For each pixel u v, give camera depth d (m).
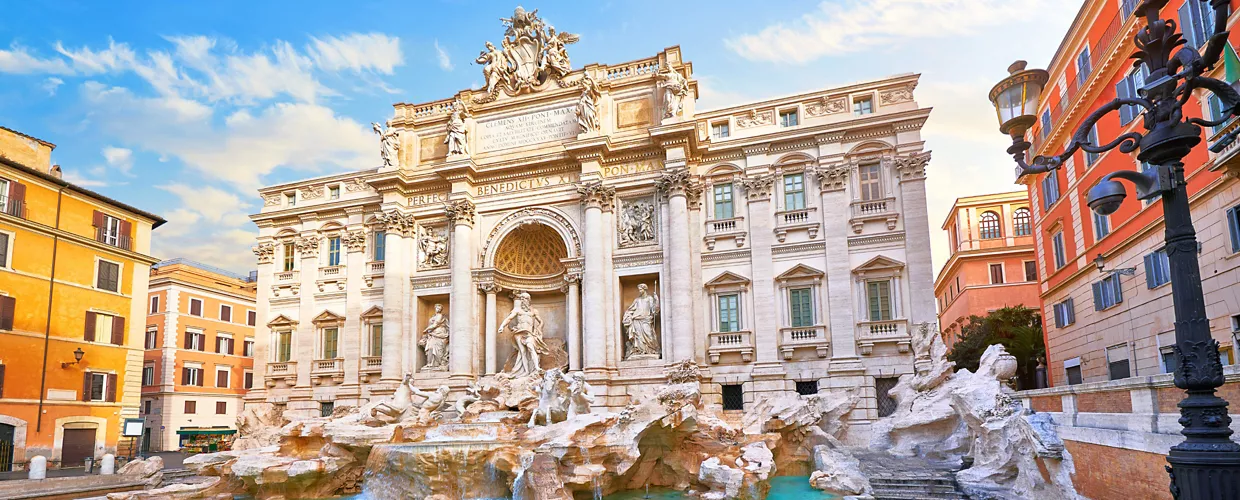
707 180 42.81
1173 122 9.38
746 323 40.22
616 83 44.47
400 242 46.41
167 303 67.25
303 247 50.31
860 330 38.50
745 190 41.97
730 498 25.08
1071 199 39.91
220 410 71.12
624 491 29.02
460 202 44.59
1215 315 26.28
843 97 41.69
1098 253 36.66
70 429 44.59
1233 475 8.61
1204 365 8.99
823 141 41.03
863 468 29.39
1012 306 66.88
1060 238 42.53
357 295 47.91
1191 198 27.45
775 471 29.62
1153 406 15.41
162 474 35.88
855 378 37.94
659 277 41.69
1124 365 34.00
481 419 34.38
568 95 45.59
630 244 42.47
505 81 47.12
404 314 45.84
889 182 39.84
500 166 44.72
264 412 47.09
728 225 41.75
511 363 43.38
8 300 41.50
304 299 49.38
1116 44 31.70
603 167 43.69
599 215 42.22
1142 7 9.88
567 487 25.81
